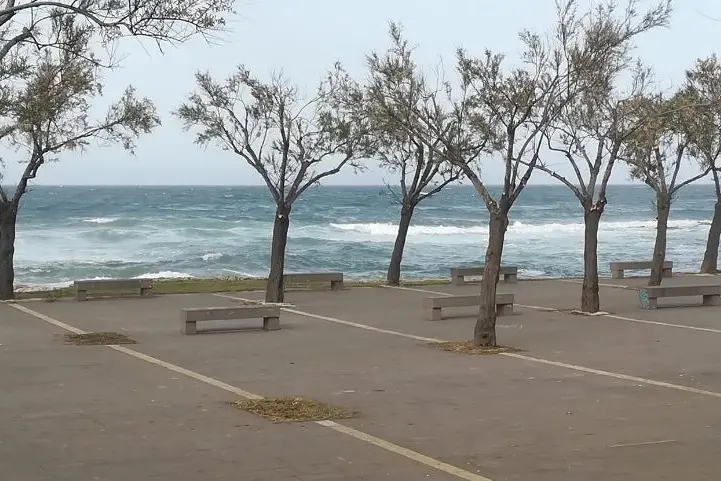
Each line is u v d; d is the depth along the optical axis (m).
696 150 27.77
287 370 12.04
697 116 20.00
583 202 19.48
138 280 23.03
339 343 14.91
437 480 6.64
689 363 12.72
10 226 22.42
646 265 29.69
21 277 33.59
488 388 10.69
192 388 10.57
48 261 39.28
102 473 6.79
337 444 7.75
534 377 11.52
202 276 35.03
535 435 8.17
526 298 22.84
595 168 19.23
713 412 9.27
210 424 8.54
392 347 14.43
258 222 65.25
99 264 37.97
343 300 22.47
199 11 9.19
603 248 48.66
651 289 20.28
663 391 10.51
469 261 42.06
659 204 24.56
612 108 18.17
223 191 174.12
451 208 96.38
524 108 16.59
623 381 11.20
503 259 42.56
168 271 36.62
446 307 20.00
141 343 14.77
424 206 101.31
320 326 17.34
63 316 18.69
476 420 8.82
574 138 19.11
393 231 60.94
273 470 6.89
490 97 17.09
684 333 16.23
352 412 9.19
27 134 21.17
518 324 17.61
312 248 47.69
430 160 25.05
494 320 14.46
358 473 6.82
